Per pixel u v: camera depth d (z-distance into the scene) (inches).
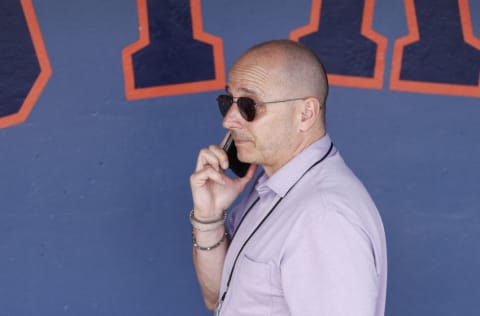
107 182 201.6
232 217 148.9
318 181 118.7
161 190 204.7
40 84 193.9
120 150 201.0
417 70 206.1
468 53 206.5
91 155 199.6
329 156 124.5
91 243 202.8
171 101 201.3
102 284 204.8
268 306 116.1
